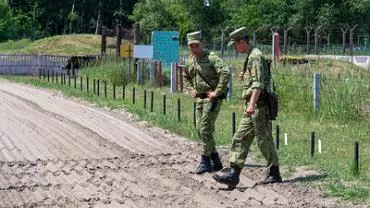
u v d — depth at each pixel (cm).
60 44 6700
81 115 2223
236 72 3266
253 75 1120
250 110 1116
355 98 2088
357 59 4722
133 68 3656
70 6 11288
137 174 1305
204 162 1298
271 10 7250
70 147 1608
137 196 1133
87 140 1708
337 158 1425
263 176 1253
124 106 2441
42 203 1090
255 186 1180
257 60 1117
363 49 5888
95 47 6688
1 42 8894
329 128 1875
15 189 1192
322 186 1170
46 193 1162
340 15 6919
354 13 6944
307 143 1616
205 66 1255
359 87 2144
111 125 1984
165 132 1842
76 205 1078
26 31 10044
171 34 3638
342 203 1068
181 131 1811
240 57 4362
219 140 1648
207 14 7581
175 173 1305
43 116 2191
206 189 1173
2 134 1800
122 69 3644
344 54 5306
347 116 2019
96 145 1636
